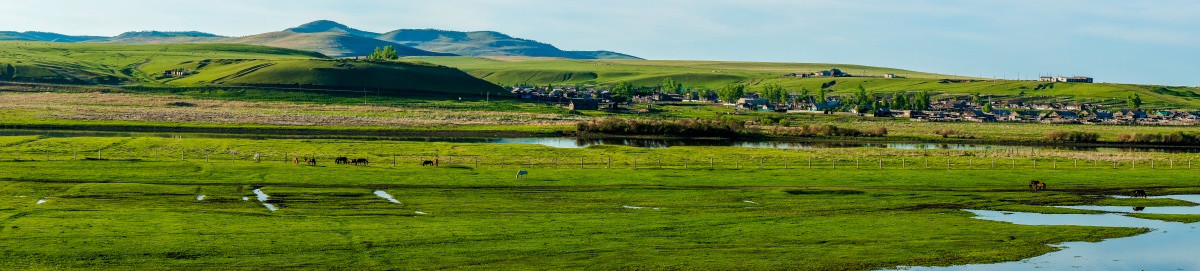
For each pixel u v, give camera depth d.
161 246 69.44
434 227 80.31
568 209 94.12
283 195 101.81
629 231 80.19
